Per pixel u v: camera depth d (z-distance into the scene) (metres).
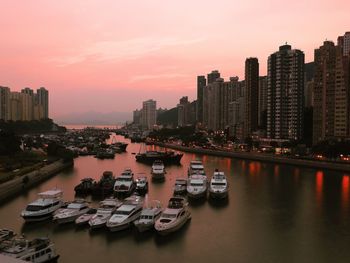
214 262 60.75
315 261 61.69
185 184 113.12
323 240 71.75
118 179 115.50
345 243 70.19
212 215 88.50
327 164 186.12
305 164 197.75
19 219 82.75
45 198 85.69
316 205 100.88
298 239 72.25
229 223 82.25
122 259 61.19
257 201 104.88
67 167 181.75
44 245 57.59
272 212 92.50
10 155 184.38
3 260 23.36
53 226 76.31
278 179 148.88
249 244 69.06
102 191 108.75
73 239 69.12
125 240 68.88
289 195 114.38
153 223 73.00
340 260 62.19
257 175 161.00
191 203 100.75
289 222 83.81
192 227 78.69
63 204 85.94
